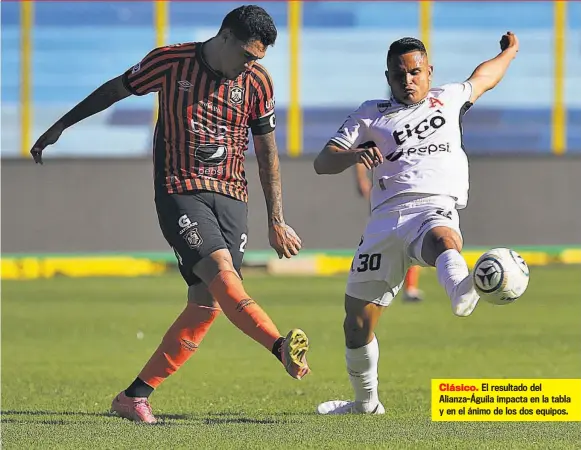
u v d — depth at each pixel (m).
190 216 23.70
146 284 67.88
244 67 23.39
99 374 34.91
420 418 25.78
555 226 75.19
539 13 75.81
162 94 23.97
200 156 23.89
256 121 24.30
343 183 74.31
